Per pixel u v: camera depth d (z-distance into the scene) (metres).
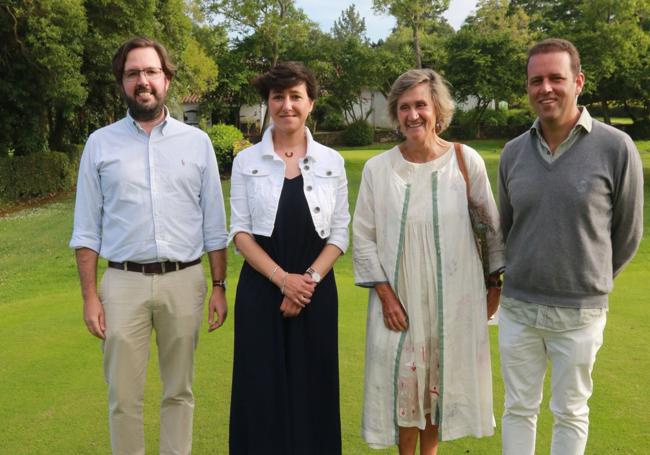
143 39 2.52
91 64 14.49
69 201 14.78
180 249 2.57
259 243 2.50
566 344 2.34
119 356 2.54
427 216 2.52
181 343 2.63
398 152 2.62
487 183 2.59
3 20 12.40
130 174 2.50
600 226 2.27
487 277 2.68
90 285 2.56
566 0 26.27
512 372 2.50
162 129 2.56
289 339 2.48
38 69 13.03
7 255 8.51
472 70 30.03
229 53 29.55
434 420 2.62
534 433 2.54
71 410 3.29
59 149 16.98
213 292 2.75
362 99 35.44
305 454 2.49
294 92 2.45
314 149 2.54
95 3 13.27
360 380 3.61
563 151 2.29
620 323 4.42
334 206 2.55
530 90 2.30
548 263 2.30
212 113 32.06
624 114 37.56
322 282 2.51
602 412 3.09
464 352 2.57
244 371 2.49
